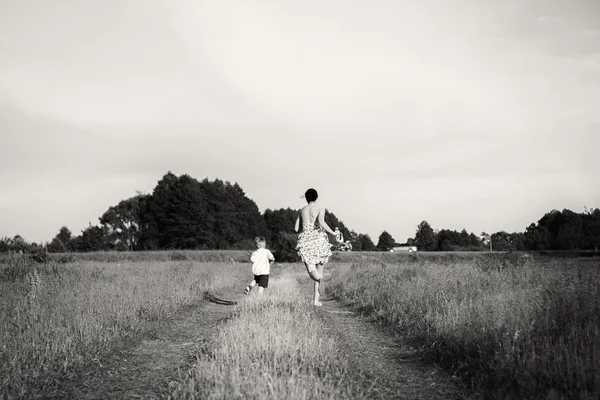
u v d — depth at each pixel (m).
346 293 16.39
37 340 7.41
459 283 12.00
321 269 11.30
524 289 10.34
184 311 12.04
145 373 6.62
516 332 6.16
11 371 6.34
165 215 113.62
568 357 5.50
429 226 161.88
